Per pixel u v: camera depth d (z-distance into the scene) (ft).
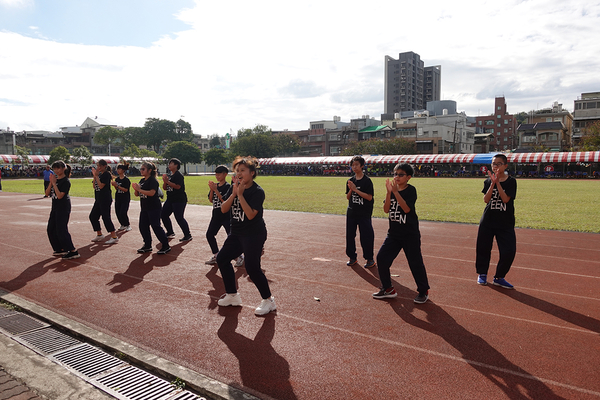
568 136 282.97
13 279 19.66
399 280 19.72
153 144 330.75
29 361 11.66
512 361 11.46
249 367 11.16
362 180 21.56
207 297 17.13
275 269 21.75
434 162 187.01
